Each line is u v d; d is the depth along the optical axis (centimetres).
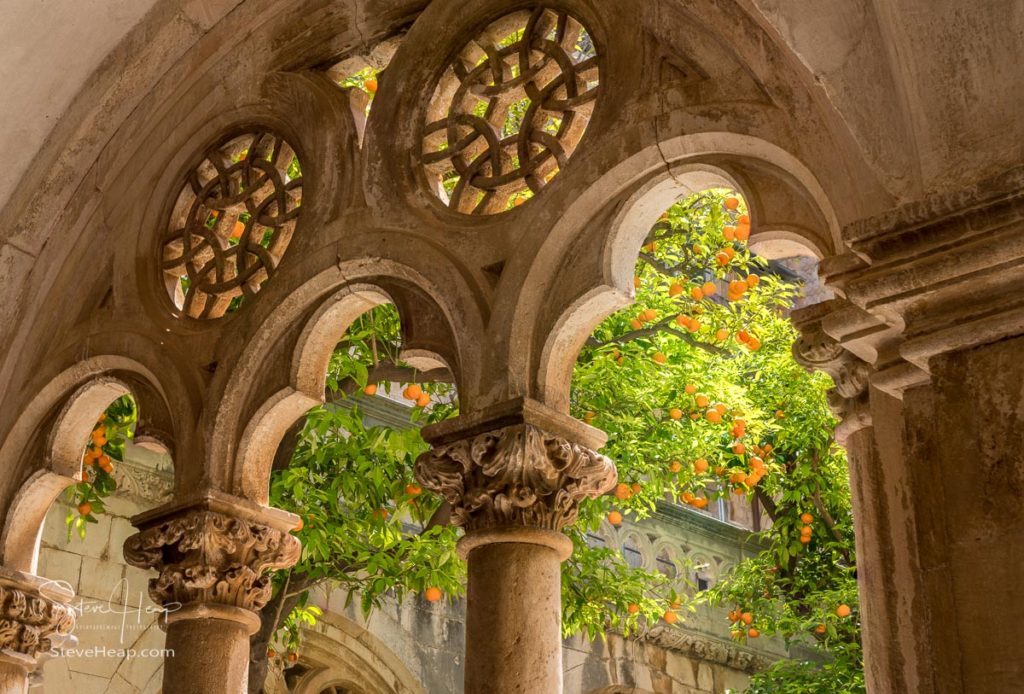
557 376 401
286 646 827
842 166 342
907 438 301
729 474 768
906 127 322
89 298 529
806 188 360
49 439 512
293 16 516
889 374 310
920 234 296
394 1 492
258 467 468
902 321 309
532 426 386
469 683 371
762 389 866
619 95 410
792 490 891
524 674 367
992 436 282
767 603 911
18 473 518
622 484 680
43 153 530
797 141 356
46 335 530
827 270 314
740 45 379
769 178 371
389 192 454
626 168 395
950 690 275
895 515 326
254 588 456
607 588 764
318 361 467
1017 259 285
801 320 353
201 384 479
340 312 461
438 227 435
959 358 292
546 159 426
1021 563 272
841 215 338
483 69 455
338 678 948
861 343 324
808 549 943
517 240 412
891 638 319
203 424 468
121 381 503
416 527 977
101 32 517
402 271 436
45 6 496
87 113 530
